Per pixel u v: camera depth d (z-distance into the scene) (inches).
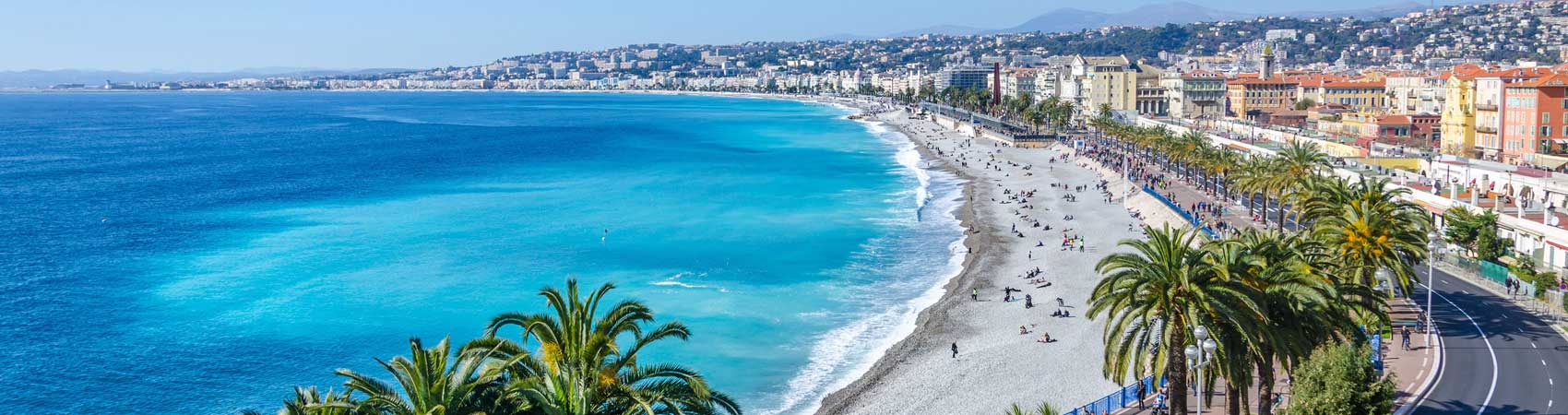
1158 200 6678.2
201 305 4576.8
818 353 3838.6
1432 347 3201.3
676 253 5713.6
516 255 5689.0
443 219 7007.9
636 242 6063.0
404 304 4594.0
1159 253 2206.0
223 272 5275.6
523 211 7391.7
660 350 3860.7
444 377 1636.3
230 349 3922.2
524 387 1675.7
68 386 3496.6
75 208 7716.5
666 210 7372.1
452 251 5812.0
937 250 5743.1
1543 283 3774.6
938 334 4025.6
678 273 5182.1
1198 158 7273.6
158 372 3649.1
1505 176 5620.1
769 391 3442.4
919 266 5329.7
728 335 4062.5
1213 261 2368.4
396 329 4207.7
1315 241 3088.1
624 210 7391.7
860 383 3484.3
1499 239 4480.8
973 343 3887.8
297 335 4114.2
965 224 6594.5
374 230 6599.4
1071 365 3531.0
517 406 1711.4
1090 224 6412.4
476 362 1688.0
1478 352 3139.8
